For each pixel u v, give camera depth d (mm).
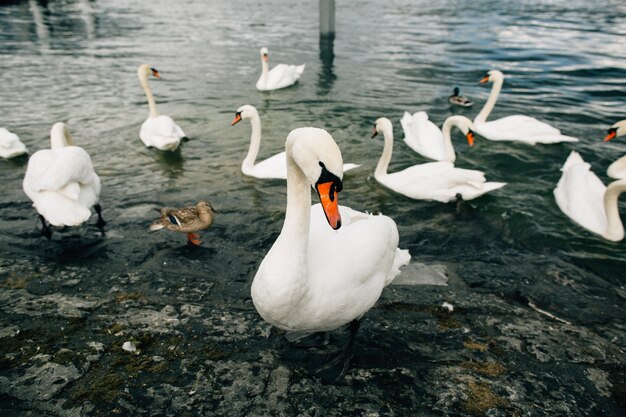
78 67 15836
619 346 4453
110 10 32375
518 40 21125
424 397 3721
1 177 7953
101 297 4848
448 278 5562
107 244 5965
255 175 8281
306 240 3318
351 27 24422
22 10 31266
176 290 5047
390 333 4469
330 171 2938
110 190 7566
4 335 4203
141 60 17062
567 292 5375
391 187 7980
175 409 3527
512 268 5840
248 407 3570
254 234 6406
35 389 3652
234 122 8414
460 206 7348
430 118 11484
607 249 6375
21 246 5828
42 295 4832
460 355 4203
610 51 18641
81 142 9570
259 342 4262
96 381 3746
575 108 12234
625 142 10047
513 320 4758
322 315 3549
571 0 38188
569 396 3797
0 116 10898
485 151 9688
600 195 7230
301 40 21250
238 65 16547
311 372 3928
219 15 29859
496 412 3609
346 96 13031
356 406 3613
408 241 6457
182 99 12609
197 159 9031
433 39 21328
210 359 4031
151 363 3953
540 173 8719
